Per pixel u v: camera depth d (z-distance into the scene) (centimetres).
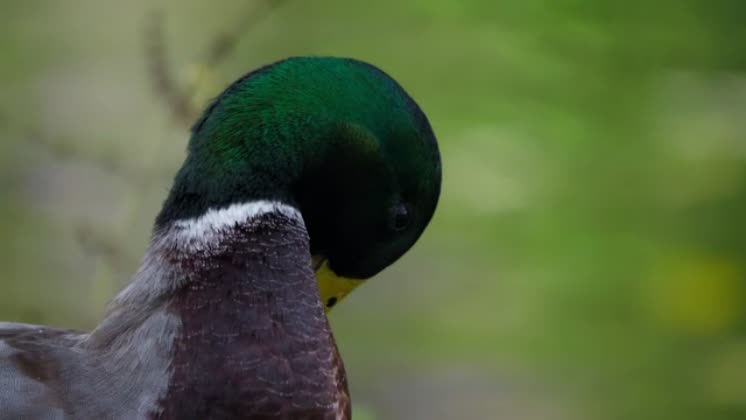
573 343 1134
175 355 572
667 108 1094
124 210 973
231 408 568
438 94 1129
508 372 1209
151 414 564
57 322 1084
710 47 1084
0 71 1396
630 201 1105
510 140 1100
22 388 568
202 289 586
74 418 564
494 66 1122
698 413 1118
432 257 1232
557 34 1091
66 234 1162
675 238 1109
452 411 1240
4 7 1431
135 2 1432
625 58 1092
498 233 1123
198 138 612
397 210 641
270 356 576
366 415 832
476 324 1170
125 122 1294
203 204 601
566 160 1102
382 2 1216
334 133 618
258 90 614
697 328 1109
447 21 1120
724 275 1098
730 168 1095
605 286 1119
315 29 1318
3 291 1149
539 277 1127
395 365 1260
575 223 1109
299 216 612
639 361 1128
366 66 633
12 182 1228
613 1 1077
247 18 941
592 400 1147
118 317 591
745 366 1111
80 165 1207
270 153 607
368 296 1266
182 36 1354
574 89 1098
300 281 596
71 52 1416
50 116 1334
